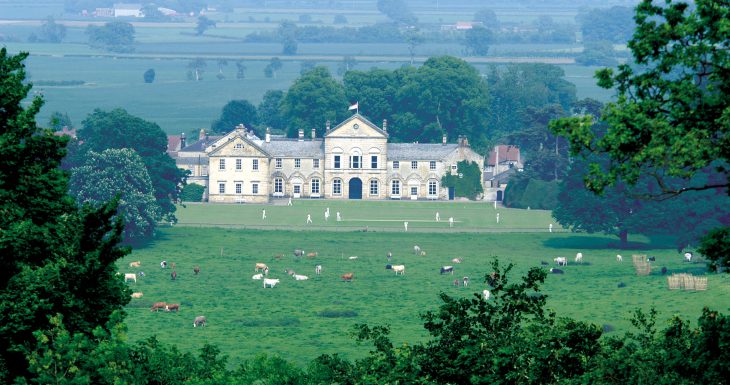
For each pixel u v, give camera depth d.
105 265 183.25
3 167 184.62
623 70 165.88
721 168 160.62
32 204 187.25
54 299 172.25
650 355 162.00
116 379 165.25
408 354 175.00
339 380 189.62
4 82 191.88
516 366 164.25
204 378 198.38
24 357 170.12
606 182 163.62
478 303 174.62
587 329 166.50
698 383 154.25
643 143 161.12
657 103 161.88
